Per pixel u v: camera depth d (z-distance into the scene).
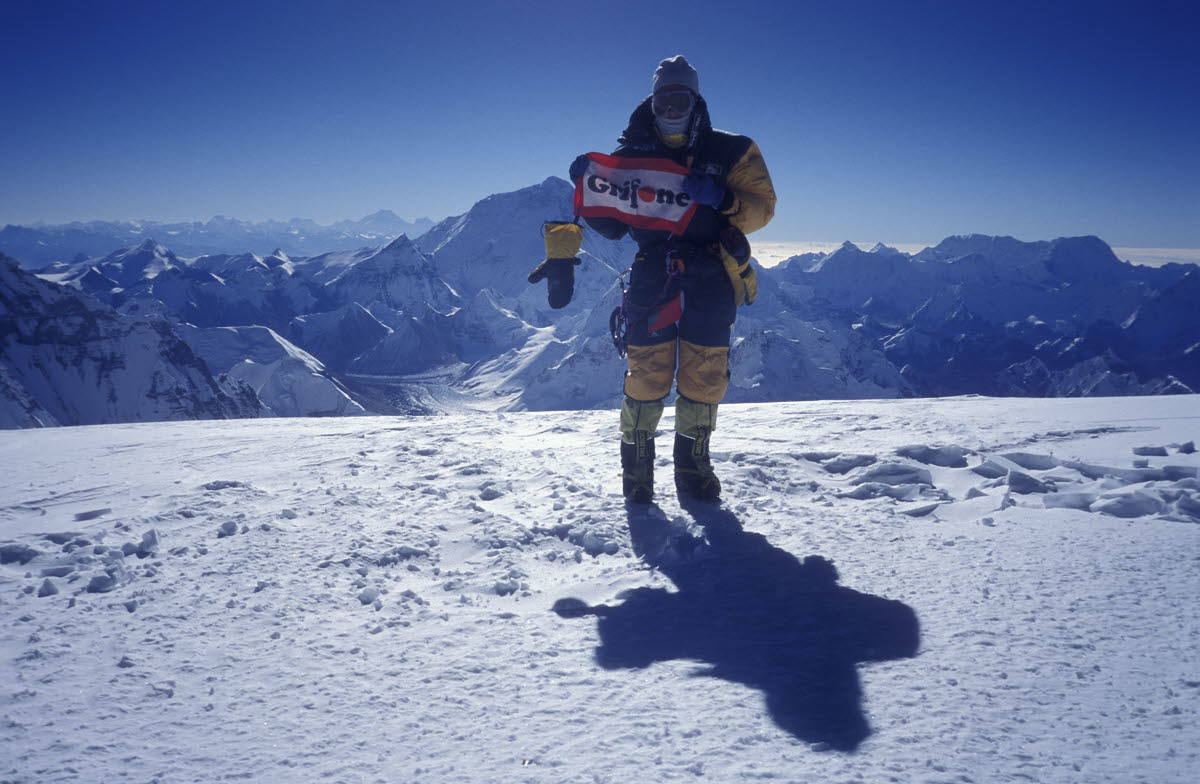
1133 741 1.27
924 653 1.65
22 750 1.34
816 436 4.71
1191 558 2.20
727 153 3.00
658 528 2.77
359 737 1.37
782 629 1.82
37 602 2.14
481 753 1.31
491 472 3.85
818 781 1.19
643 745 1.32
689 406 3.15
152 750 1.34
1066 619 1.79
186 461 4.74
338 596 2.14
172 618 1.98
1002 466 3.59
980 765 1.21
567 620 1.94
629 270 3.17
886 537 2.59
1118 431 4.64
